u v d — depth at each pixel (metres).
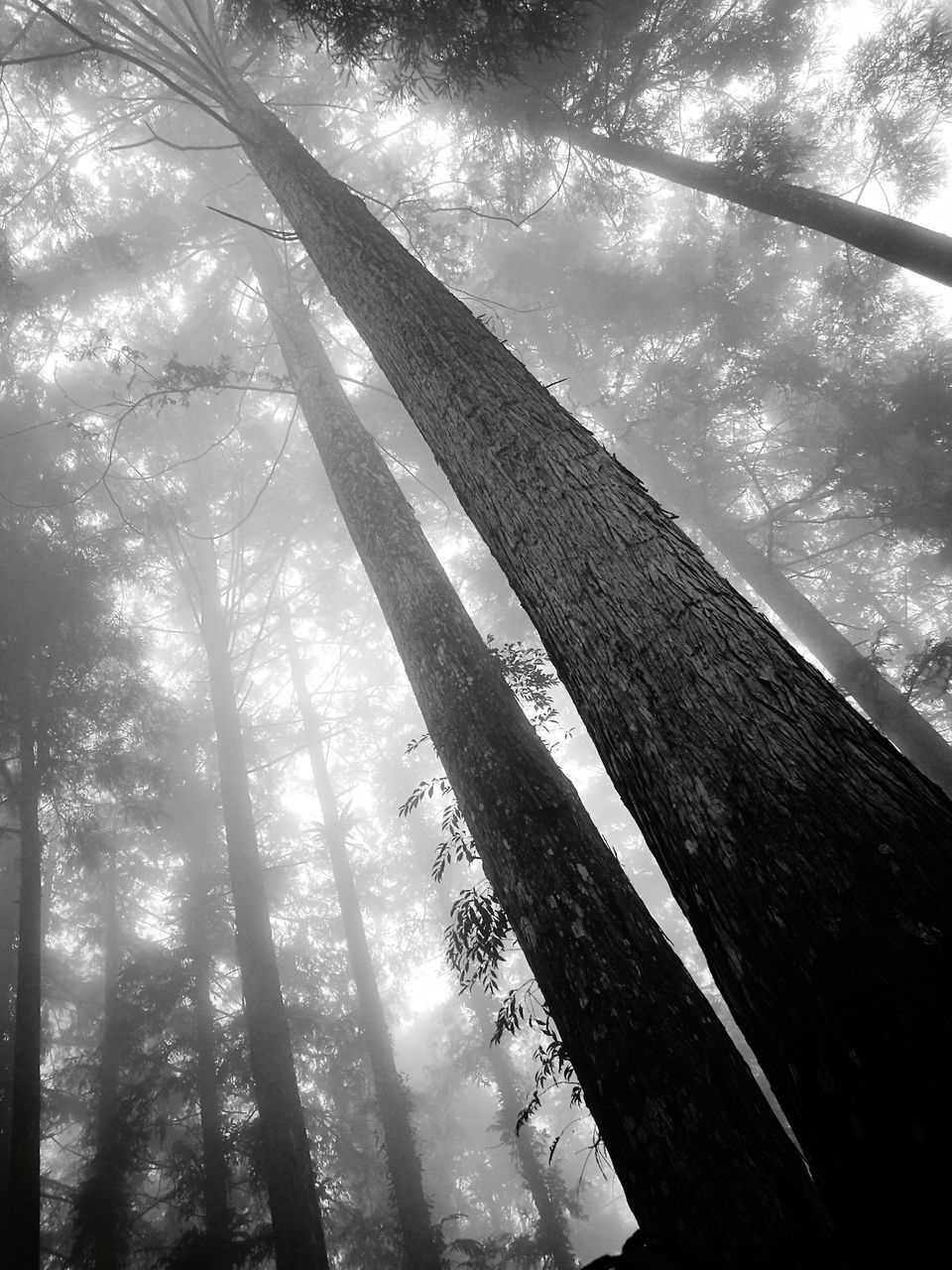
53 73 8.38
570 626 1.91
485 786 3.37
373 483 5.24
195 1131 12.92
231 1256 10.16
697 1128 2.13
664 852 1.54
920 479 8.66
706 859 1.42
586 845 3.09
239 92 5.42
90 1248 10.92
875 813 1.32
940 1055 1.02
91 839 10.36
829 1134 1.10
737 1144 2.08
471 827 3.39
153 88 9.83
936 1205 0.95
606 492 2.10
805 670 1.61
